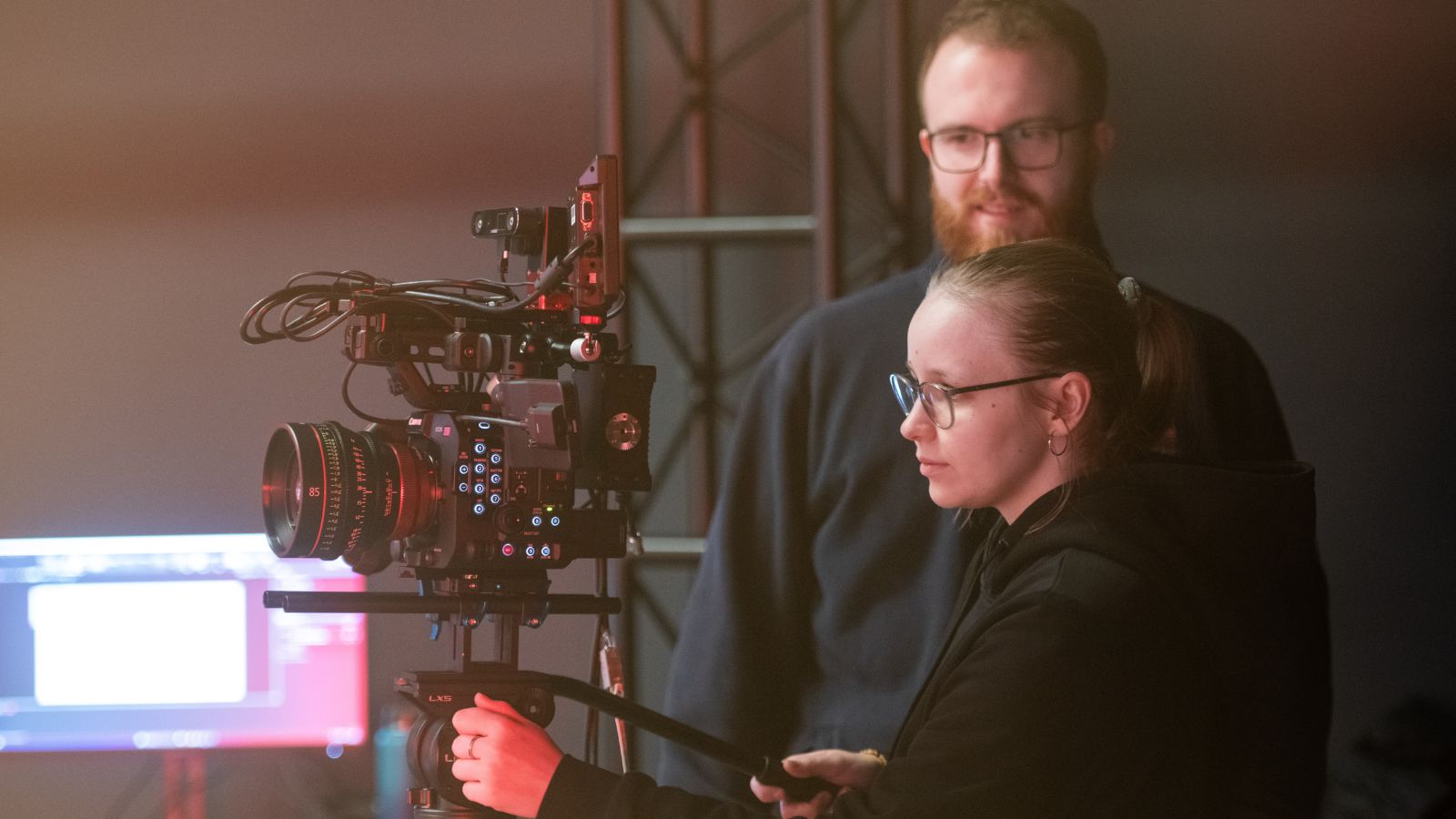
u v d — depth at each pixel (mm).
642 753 6312
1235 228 6160
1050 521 2479
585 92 6426
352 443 2631
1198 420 2744
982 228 3811
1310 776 2811
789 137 6344
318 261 6504
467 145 6465
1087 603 2279
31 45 6555
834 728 3697
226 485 6484
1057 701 2217
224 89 6520
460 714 2605
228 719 5480
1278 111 6125
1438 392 6082
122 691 5461
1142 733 2254
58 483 6523
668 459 6340
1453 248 6047
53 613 5461
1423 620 6109
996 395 2504
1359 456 6133
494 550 2662
